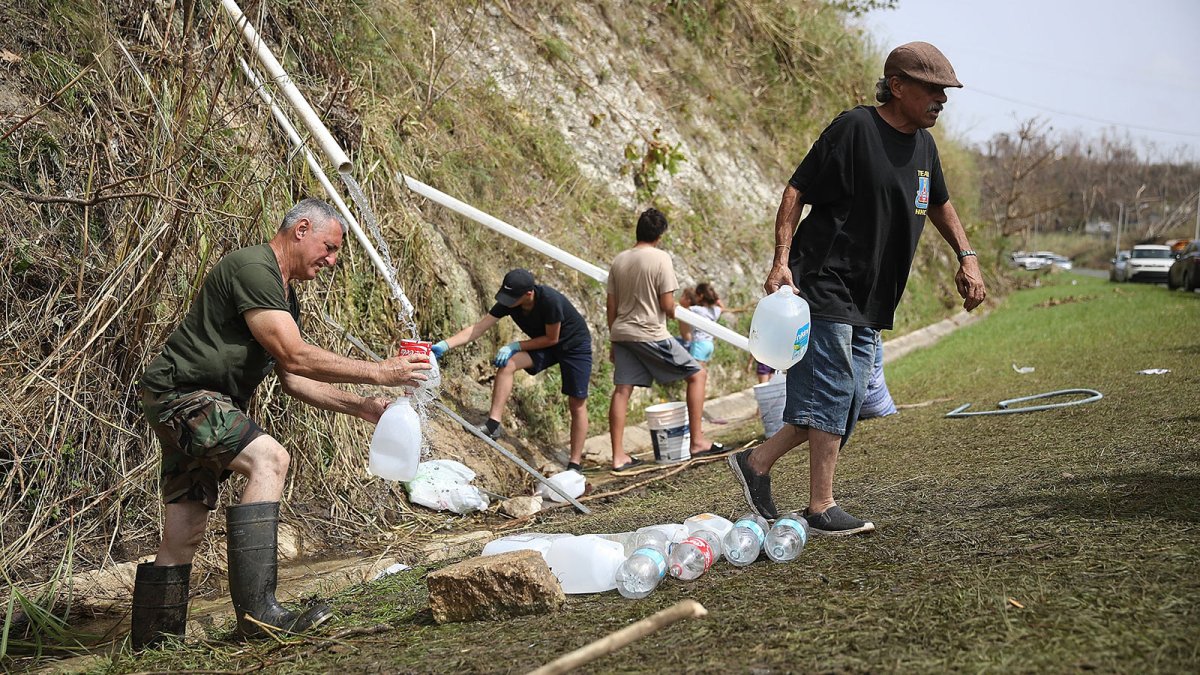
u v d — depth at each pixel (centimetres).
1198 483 413
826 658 258
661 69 1461
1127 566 305
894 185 399
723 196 1409
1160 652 238
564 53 1228
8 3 547
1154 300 2144
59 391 485
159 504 513
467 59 1076
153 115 555
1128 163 8825
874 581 328
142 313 517
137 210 526
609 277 768
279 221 613
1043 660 241
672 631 299
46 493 476
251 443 369
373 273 716
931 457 594
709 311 998
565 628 323
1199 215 6525
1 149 512
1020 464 522
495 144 1013
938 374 1105
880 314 412
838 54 1978
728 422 1003
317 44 770
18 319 494
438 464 664
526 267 938
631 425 932
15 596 423
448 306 802
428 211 850
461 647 318
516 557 359
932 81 386
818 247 408
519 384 835
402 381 387
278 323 365
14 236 502
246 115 630
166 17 588
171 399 364
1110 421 633
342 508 593
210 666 338
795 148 1708
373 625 366
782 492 545
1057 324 1641
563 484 667
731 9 1725
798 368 411
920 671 242
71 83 491
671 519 518
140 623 374
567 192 1081
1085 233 8488
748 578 358
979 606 282
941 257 2138
